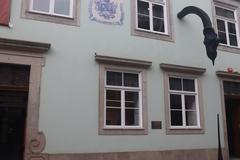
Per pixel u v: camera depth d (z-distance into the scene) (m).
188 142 11.28
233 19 14.12
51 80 9.31
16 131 10.48
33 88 9.05
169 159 10.74
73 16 10.09
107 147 9.75
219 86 12.64
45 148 8.91
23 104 9.48
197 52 12.39
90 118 9.64
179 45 12.02
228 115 13.67
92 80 9.90
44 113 9.05
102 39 10.42
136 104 10.73
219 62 12.94
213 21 13.27
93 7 10.48
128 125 10.44
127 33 10.97
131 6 11.30
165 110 11.03
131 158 10.06
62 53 9.65
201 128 11.70
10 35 9.12
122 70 10.55
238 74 13.07
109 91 10.30
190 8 11.80
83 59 9.91
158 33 11.62
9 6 9.20
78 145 9.33
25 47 9.03
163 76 11.29
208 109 12.09
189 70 11.80
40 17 9.59
